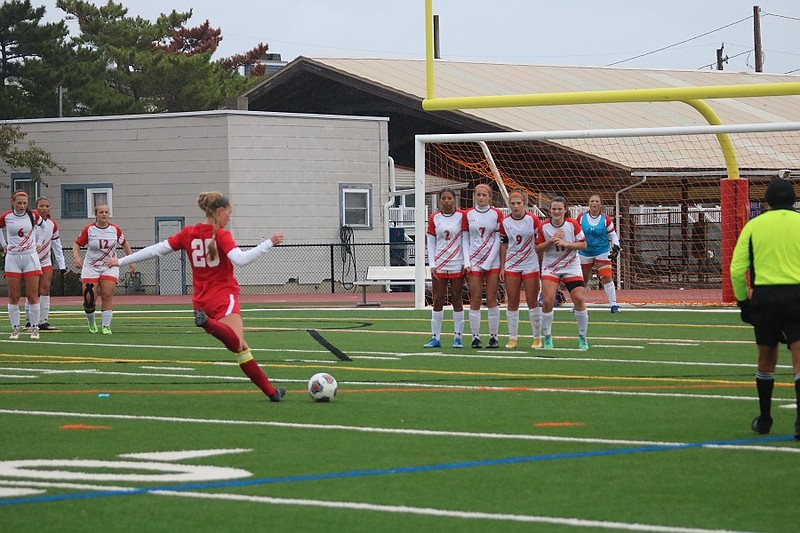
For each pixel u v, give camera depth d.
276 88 101.94
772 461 18.98
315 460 19.14
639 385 29.66
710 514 15.35
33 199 92.25
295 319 56.94
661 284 86.38
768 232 21.44
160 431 22.17
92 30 163.25
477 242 40.28
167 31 170.12
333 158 90.88
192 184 88.94
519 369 33.66
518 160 81.62
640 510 15.59
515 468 18.44
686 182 83.94
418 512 15.48
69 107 138.12
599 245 58.44
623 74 103.75
